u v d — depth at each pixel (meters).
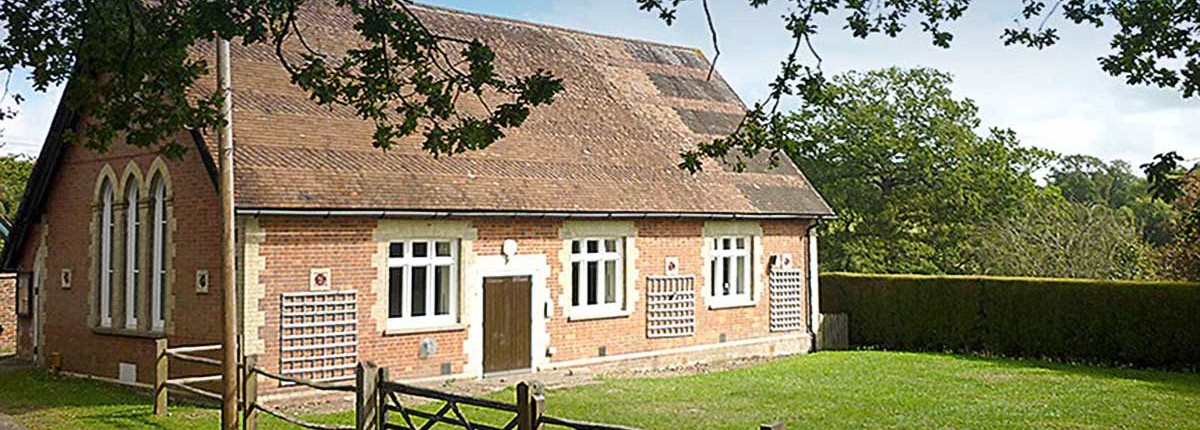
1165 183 8.56
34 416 16.28
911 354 27.28
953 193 44.47
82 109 11.20
